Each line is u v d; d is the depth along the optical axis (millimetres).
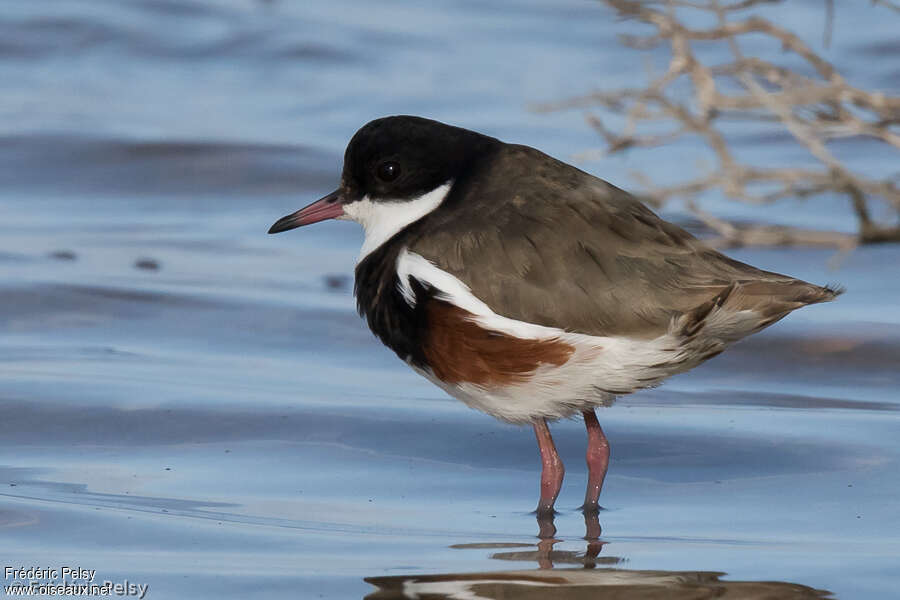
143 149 22609
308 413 13320
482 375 10906
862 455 12250
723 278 10461
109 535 10383
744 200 18109
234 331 15836
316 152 22734
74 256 18281
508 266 10695
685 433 12953
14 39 28172
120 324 15906
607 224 10773
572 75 26438
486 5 31031
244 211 20766
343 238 19734
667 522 10867
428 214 11398
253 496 11391
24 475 11695
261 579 9547
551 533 10625
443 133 11484
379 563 9883
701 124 17156
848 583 9422
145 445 12516
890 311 16172
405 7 30984
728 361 15039
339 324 16156
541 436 11453
